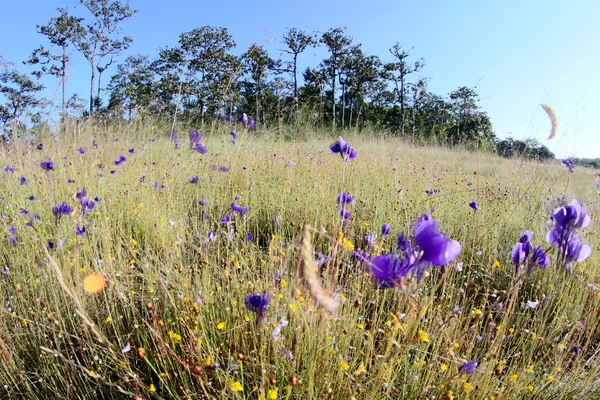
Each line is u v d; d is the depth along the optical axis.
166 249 2.71
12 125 5.27
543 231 3.48
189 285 2.29
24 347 2.08
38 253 2.68
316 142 9.57
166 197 3.89
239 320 2.07
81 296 2.15
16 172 4.38
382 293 2.49
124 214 3.62
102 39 30.66
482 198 4.70
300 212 3.83
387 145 9.17
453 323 2.18
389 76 33.91
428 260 1.14
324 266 2.44
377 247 2.43
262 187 4.44
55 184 3.79
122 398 1.76
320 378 1.76
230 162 5.08
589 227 3.86
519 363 2.18
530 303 2.25
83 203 2.63
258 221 3.87
